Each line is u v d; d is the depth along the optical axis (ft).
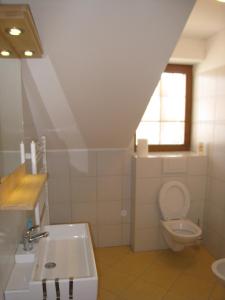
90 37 4.72
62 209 9.07
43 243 5.13
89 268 4.26
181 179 9.11
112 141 8.47
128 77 5.71
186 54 8.93
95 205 9.24
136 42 4.91
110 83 5.84
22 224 5.13
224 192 8.15
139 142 8.84
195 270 8.00
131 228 9.46
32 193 3.84
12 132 4.20
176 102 9.98
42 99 6.19
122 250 9.29
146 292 7.00
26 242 4.72
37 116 6.81
